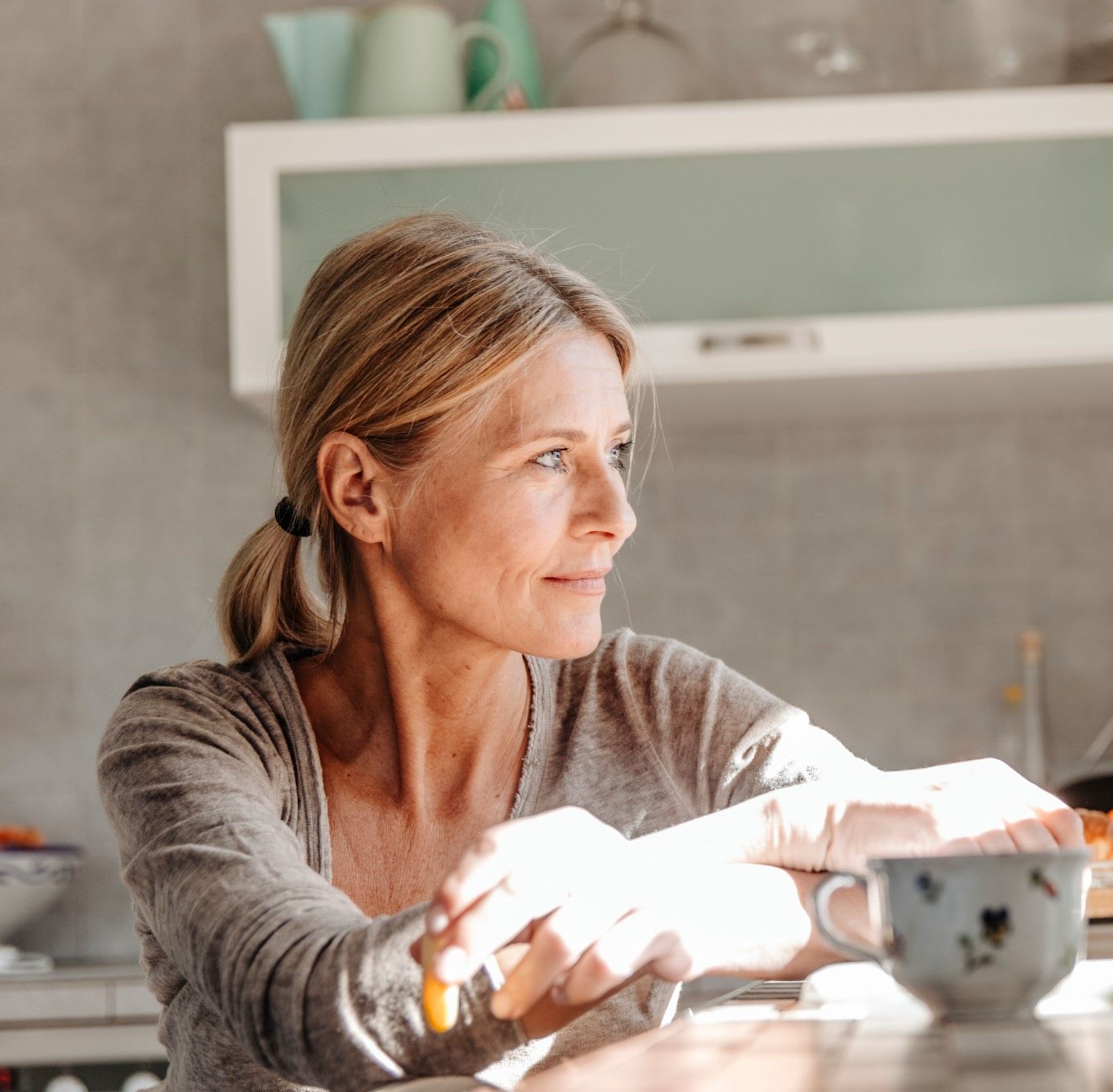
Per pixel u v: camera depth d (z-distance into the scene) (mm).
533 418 969
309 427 1039
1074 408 2486
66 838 2490
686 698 1136
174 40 2650
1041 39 2301
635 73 2301
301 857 874
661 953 701
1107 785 2025
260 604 1125
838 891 802
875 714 2477
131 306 2607
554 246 2197
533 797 1084
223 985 710
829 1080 439
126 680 2527
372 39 2297
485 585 989
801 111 2203
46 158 2639
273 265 2191
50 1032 2004
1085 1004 614
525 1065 957
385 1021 647
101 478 2574
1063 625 2479
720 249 2205
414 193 2213
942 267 2195
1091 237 2193
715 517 2529
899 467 2521
